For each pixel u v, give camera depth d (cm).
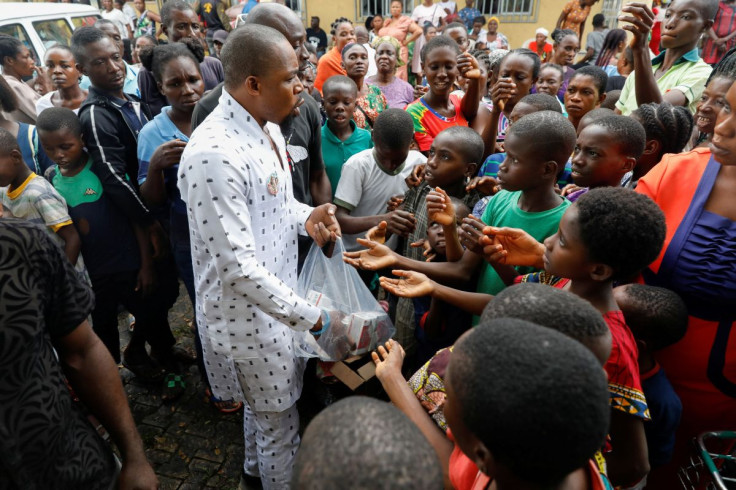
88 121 234
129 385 279
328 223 188
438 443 113
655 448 147
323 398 257
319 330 170
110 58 250
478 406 71
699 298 150
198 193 145
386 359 132
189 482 221
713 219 149
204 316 179
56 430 104
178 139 238
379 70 465
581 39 898
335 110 289
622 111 324
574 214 118
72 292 114
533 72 326
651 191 165
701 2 275
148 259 258
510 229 154
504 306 96
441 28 858
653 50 507
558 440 67
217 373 189
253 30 147
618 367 116
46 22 500
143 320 268
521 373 67
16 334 96
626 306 141
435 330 198
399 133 246
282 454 190
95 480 116
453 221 185
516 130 164
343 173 269
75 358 123
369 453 60
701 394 159
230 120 155
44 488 104
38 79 429
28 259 99
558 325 90
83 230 242
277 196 168
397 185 269
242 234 148
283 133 232
